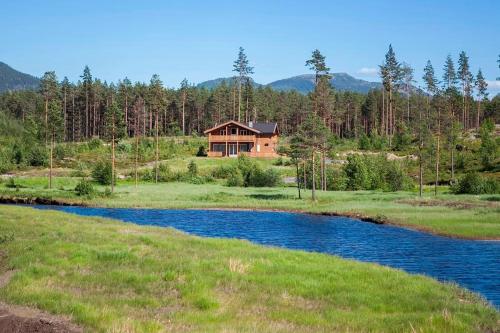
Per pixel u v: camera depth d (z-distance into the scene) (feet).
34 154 341.41
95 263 72.18
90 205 203.62
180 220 165.78
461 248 113.19
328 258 81.20
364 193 240.32
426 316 50.80
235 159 355.97
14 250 79.56
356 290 62.03
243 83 490.08
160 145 413.18
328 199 214.69
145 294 58.18
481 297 63.52
